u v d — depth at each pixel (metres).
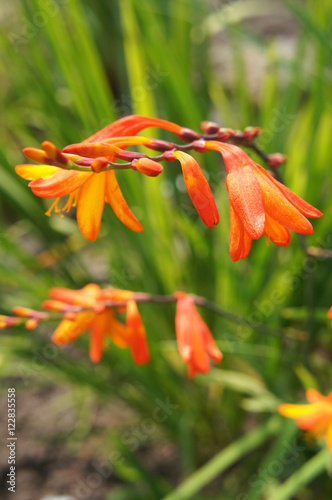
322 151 0.63
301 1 0.93
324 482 0.64
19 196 0.67
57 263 0.69
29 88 0.69
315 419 0.54
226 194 0.64
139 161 0.45
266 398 0.61
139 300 0.55
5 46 0.69
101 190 0.47
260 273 0.62
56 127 0.67
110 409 0.70
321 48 0.61
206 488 0.65
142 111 0.63
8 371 0.69
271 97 0.66
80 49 0.62
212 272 0.66
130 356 0.63
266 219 0.46
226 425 0.67
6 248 0.66
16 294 0.69
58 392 0.72
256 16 1.11
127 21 0.63
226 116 0.70
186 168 0.46
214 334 0.67
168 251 0.65
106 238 0.68
